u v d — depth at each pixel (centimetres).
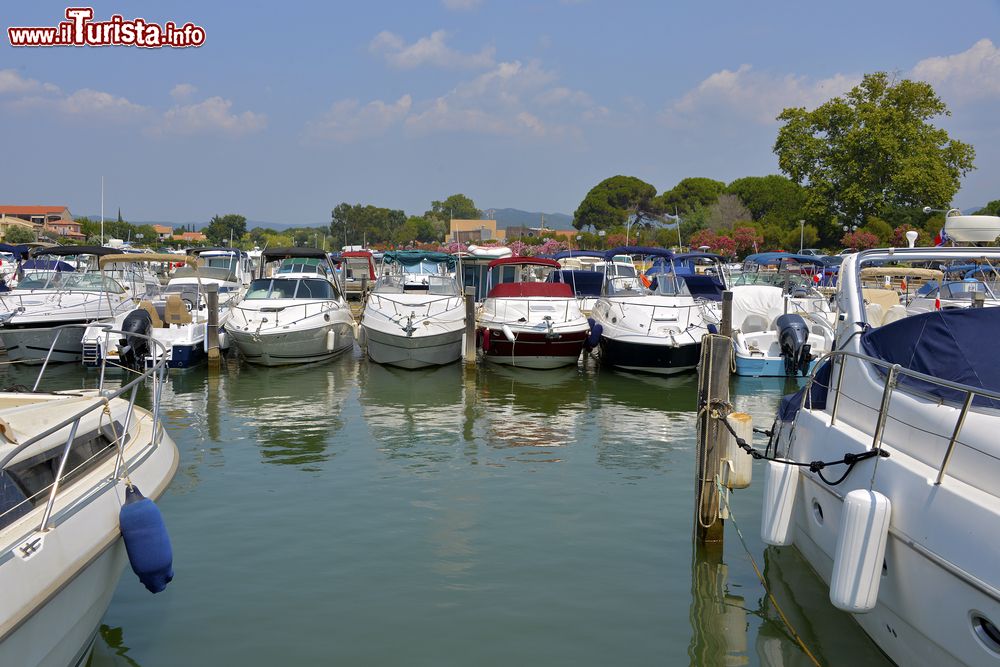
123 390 590
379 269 2217
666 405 1392
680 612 600
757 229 5488
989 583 392
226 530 757
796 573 636
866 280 2531
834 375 643
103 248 2295
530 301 1769
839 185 5119
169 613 591
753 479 924
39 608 420
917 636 457
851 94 5097
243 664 523
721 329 1658
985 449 438
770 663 529
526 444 1101
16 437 497
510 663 529
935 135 4928
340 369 1741
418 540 739
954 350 510
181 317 1688
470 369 1672
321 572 665
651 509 827
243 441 1101
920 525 448
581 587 641
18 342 1617
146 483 581
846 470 543
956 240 798
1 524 446
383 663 527
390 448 1070
